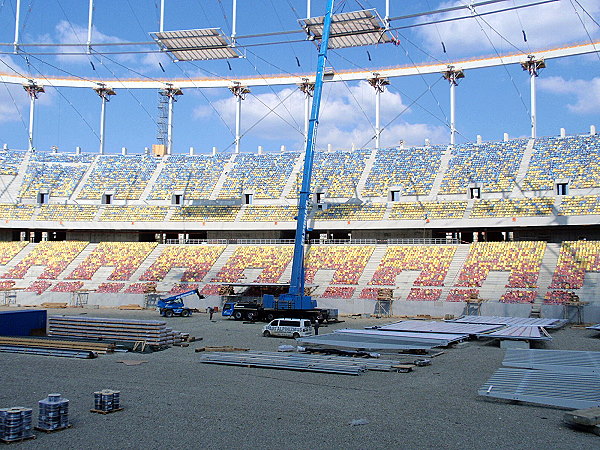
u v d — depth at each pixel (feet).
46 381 74.18
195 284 214.69
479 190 222.28
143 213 254.47
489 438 49.65
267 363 85.71
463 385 72.90
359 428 52.54
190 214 250.78
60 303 209.56
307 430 51.75
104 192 267.18
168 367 86.07
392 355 99.35
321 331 135.85
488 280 184.55
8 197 263.90
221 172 270.87
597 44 223.92
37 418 55.47
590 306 156.25
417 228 220.64
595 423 51.06
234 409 59.26
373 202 235.20
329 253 220.84
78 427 52.42
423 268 200.23
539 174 216.33
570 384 67.15
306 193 159.84
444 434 50.75
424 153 250.37
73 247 248.32
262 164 271.28
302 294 158.81
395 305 181.37
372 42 202.90
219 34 197.47
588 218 192.75
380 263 209.15
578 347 107.24
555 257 187.42
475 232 245.65
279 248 230.07
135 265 231.91
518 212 205.26
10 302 211.82
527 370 77.61
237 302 171.94
